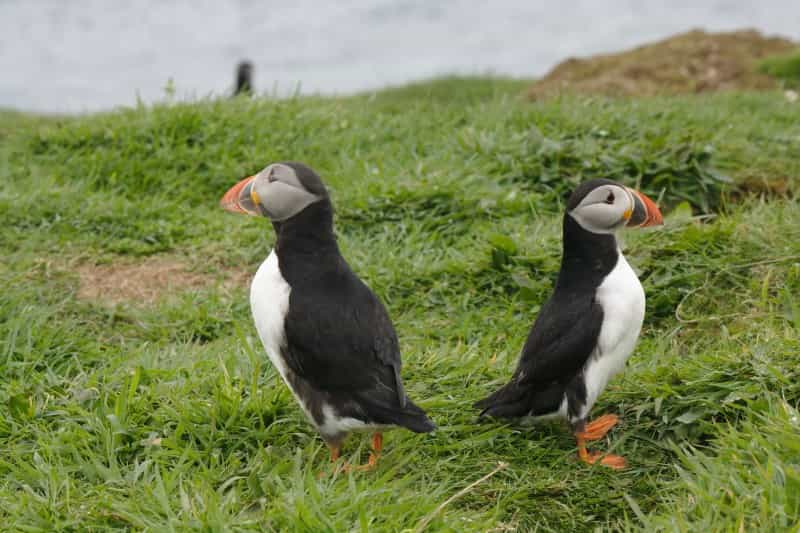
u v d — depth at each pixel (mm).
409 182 11586
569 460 7090
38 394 7879
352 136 13508
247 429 7281
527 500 6621
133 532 5992
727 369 7297
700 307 9188
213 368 8234
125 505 6180
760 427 6465
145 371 7953
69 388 7941
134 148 13023
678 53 20484
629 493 6676
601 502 6605
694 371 7453
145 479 6559
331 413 6648
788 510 5559
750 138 13375
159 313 9773
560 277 7297
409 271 10039
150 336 9492
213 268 10688
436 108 15258
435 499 6402
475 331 9203
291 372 6824
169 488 6375
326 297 6758
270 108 14141
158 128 13336
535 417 7215
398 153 13047
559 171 11680
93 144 13336
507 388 7227
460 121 14578
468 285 9789
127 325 9664
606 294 6988
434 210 11086
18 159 13219
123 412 7246
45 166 12977
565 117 13086
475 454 7141
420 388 7840
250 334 9320
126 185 12469
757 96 16719
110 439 6996
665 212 11195
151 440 7043
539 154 11867
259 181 7043
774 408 6633
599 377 6984
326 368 6578
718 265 9336
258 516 6070
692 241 9672
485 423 7426
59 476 6562
